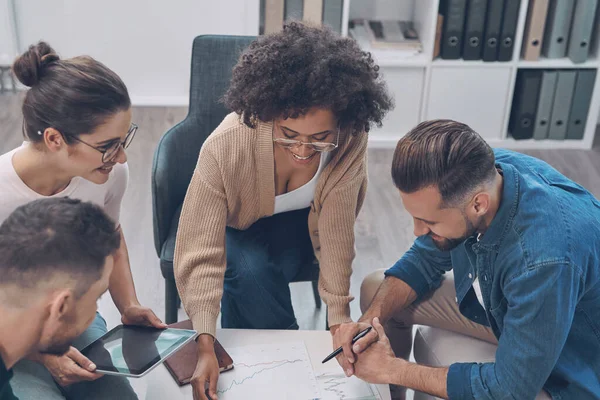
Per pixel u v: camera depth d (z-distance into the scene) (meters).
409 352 1.98
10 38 3.98
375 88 1.58
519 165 1.53
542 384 1.39
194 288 1.66
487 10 3.52
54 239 1.07
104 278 1.15
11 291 1.07
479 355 1.72
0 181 1.50
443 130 1.35
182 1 3.99
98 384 1.45
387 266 2.82
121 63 4.12
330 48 1.53
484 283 1.50
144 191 3.28
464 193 1.33
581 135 3.82
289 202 1.87
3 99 4.07
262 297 1.85
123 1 3.97
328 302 1.76
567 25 3.58
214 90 2.17
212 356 1.53
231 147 1.71
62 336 1.15
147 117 4.05
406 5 3.83
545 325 1.34
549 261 1.32
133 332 1.47
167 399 1.46
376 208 3.26
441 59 3.64
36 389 1.36
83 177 1.54
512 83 3.66
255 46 1.58
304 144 1.58
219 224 1.72
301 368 1.54
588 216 1.40
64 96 1.39
